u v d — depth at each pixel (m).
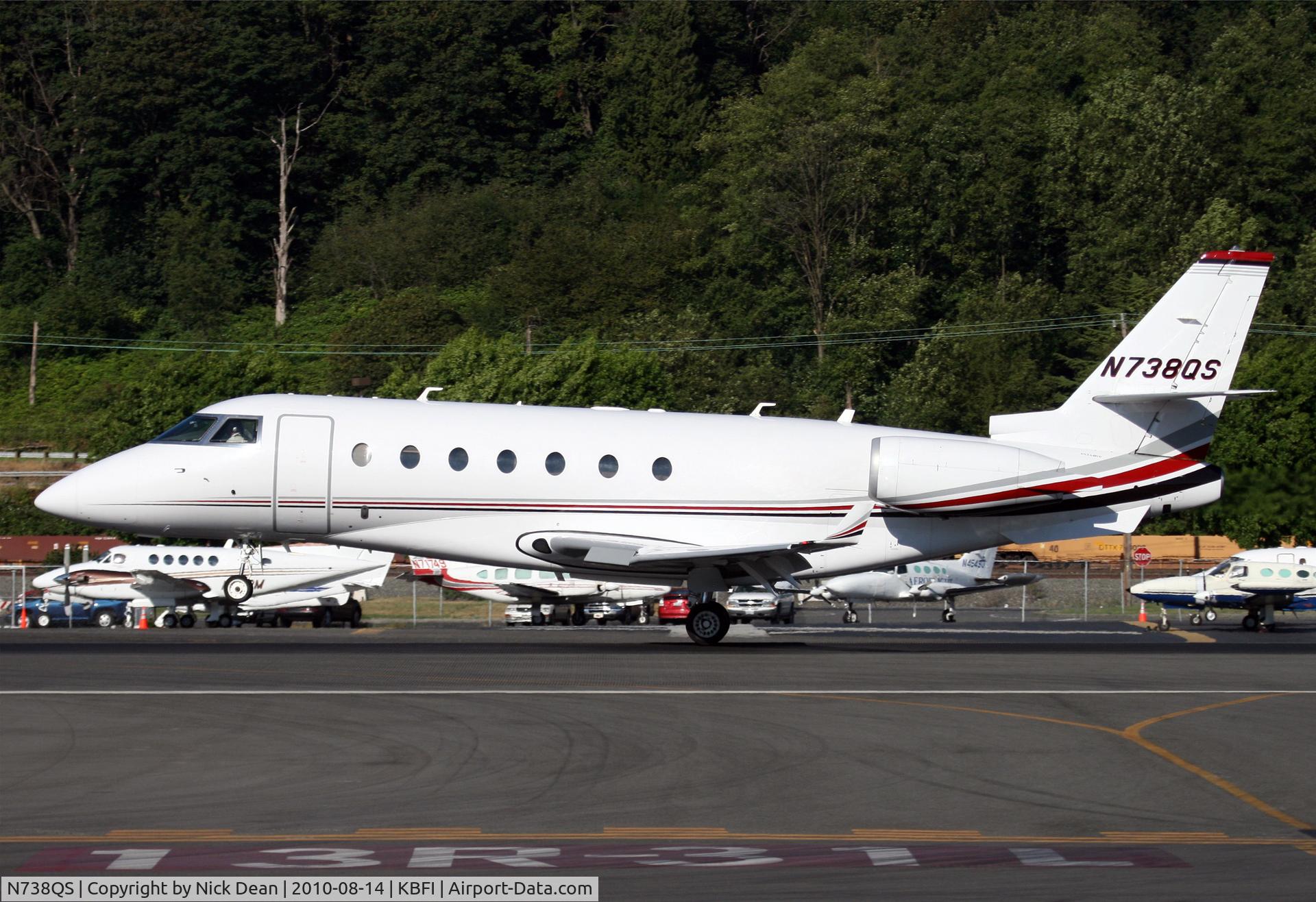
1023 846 29.84
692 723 43.47
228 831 30.34
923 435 70.69
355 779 35.41
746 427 70.00
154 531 68.06
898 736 41.75
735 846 29.61
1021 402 184.38
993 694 51.06
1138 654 68.00
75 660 59.50
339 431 67.25
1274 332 180.00
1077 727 43.84
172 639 77.75
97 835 29.98
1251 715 46.84
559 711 45.59
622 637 84.25
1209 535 153.88
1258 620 104.50
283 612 108.38
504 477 66.94
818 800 33.69
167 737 40.75
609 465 67.56
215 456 67.00
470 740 40.38
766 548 64.50
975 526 70.38
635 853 29.00
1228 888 26.95
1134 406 70.06
